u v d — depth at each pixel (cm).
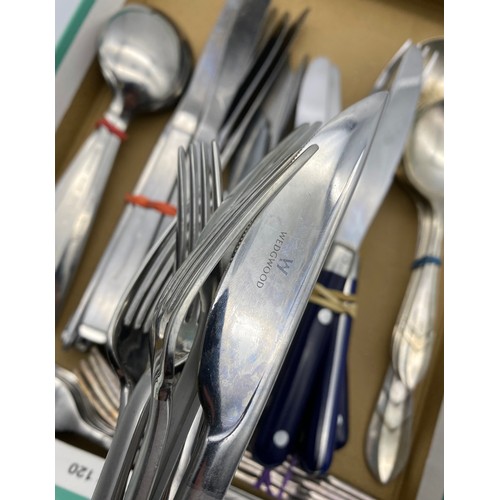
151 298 33
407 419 46
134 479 23
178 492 22
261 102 52
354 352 49
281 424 39
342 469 46
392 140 48
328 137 24
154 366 24
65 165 53
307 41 58
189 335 28
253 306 23
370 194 46
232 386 22
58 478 39
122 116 52
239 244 23
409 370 47
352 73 57
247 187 28
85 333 44
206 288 25
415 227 53
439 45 56
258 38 54
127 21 53
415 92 50
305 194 24
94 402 44
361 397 48
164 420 23
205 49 53
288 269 23
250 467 41
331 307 42
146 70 52
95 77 54
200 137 49
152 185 48
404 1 59
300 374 40
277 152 30
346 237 45
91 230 50
